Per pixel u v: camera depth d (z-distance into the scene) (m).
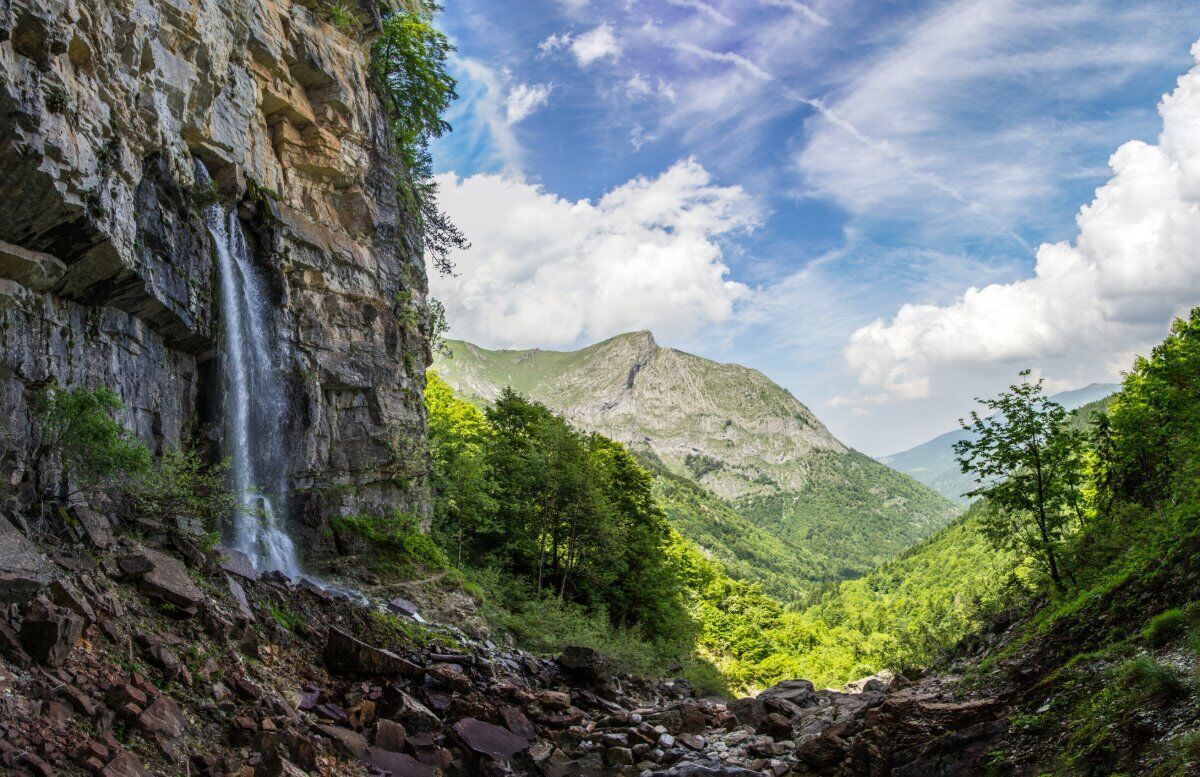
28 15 13.64
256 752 11.52
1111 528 20.23
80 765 8.90
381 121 34.34
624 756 16.62
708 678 39.41
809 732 18.69
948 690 15.02
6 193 13.74
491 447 47.72
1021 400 19.92
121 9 17.95
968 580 99.56
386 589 26.61
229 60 24.78
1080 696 11.65
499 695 18.55
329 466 28.80
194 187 21.66
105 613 12.07
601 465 50.31
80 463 14.61
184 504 17.50
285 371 26.48
